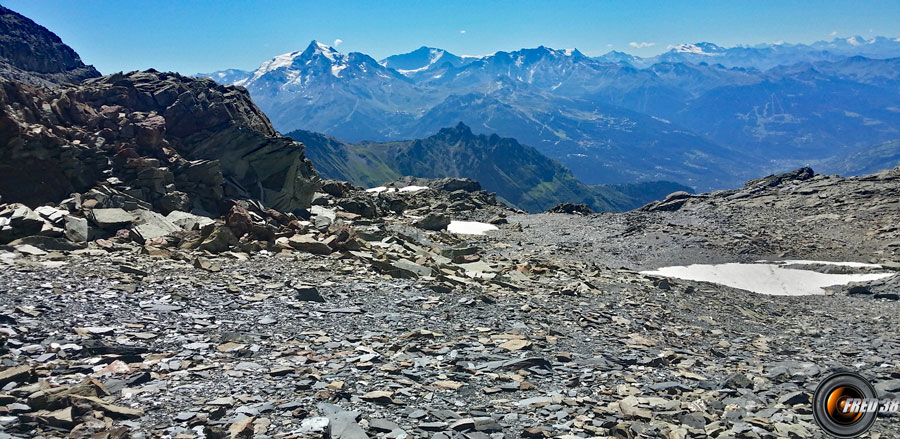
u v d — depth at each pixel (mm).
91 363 14531
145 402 12539
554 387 15727
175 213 39938
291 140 53312
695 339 24891
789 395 15664
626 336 23109
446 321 22641
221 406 12438
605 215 80750
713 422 13336
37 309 17969
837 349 25391
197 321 19141
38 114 41281
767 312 36000
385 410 13086
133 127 45469
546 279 36469
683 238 60750
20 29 88375
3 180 35500
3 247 26875
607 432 12328
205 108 51875
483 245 55312
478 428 12266
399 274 31578
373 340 19000
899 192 78562
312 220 50656
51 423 10891
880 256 54312
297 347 17453
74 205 35469
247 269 28422
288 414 12352
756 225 69750
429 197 89438
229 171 49875
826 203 79688
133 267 24859
